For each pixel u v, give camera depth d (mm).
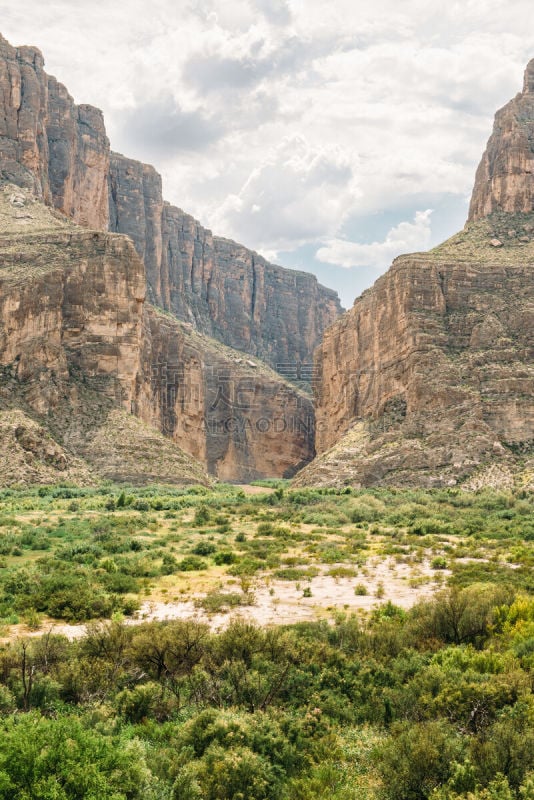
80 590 33344
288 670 21188
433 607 27844
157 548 49750
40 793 12633
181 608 32562
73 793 12953
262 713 18250
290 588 37156
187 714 18812
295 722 18500
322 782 15438
